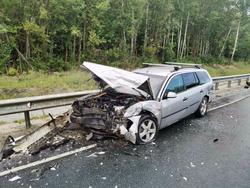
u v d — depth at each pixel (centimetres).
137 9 2847
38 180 422
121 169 466
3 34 2041
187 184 427
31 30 2091
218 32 4484
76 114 594
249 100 1197
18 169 456
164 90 642
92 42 2544
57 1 2297
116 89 624
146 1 2889
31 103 678
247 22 4622
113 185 413
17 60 2083
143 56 3095
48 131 587
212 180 442
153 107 595
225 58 4778
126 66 2767
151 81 673
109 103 586
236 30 4659
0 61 1906
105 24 2797
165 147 573
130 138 562
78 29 2492
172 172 463
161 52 3500
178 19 3559
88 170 459
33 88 1289
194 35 4156
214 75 2427
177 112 692
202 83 831
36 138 559
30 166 468
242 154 555
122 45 2903
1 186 404
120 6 2816
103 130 568
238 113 924
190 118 826
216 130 710
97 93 667
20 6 2150
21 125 709
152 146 576
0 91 1184
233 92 1411
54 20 2405
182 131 691
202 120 807
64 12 2380
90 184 414
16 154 511
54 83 1423
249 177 457
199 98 798
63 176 436
